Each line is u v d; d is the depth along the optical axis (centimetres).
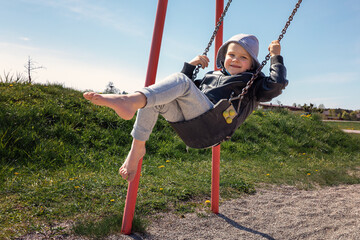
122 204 345
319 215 377
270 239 304
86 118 657
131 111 175
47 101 669
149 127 212
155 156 613
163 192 401
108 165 506
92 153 545
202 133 211
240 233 315
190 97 198
